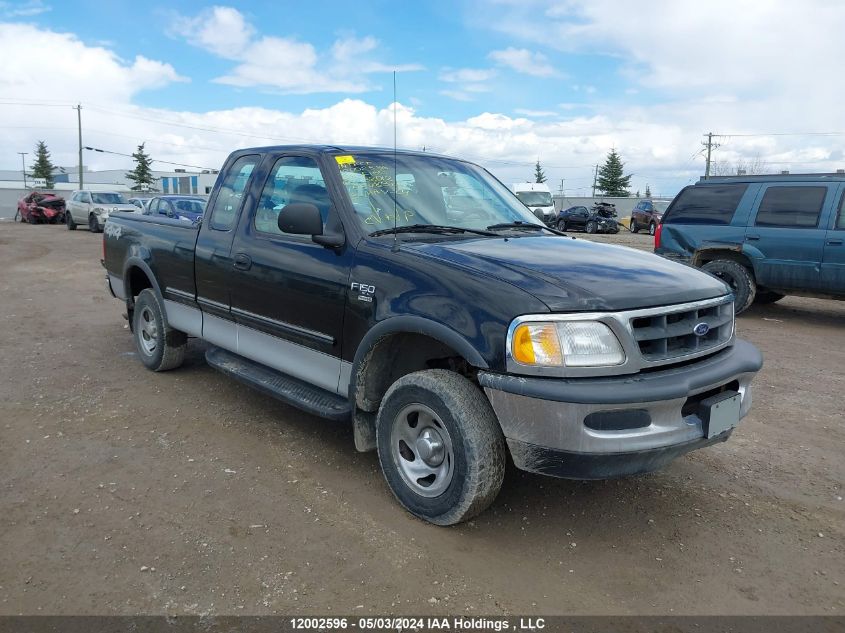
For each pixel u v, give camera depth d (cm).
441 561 306
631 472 299
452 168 466
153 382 573
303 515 346
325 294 380
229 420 484
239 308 456
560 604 277
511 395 293
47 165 9775
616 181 8500
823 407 545
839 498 381
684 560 313
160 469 400
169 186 7481
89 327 808
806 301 1140
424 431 338
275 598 277
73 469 397
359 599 277
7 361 638
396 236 374
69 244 2041
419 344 367
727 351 346
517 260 335
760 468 421
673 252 1019
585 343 288
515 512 354
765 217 923
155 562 301
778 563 312
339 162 410
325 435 458
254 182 462
